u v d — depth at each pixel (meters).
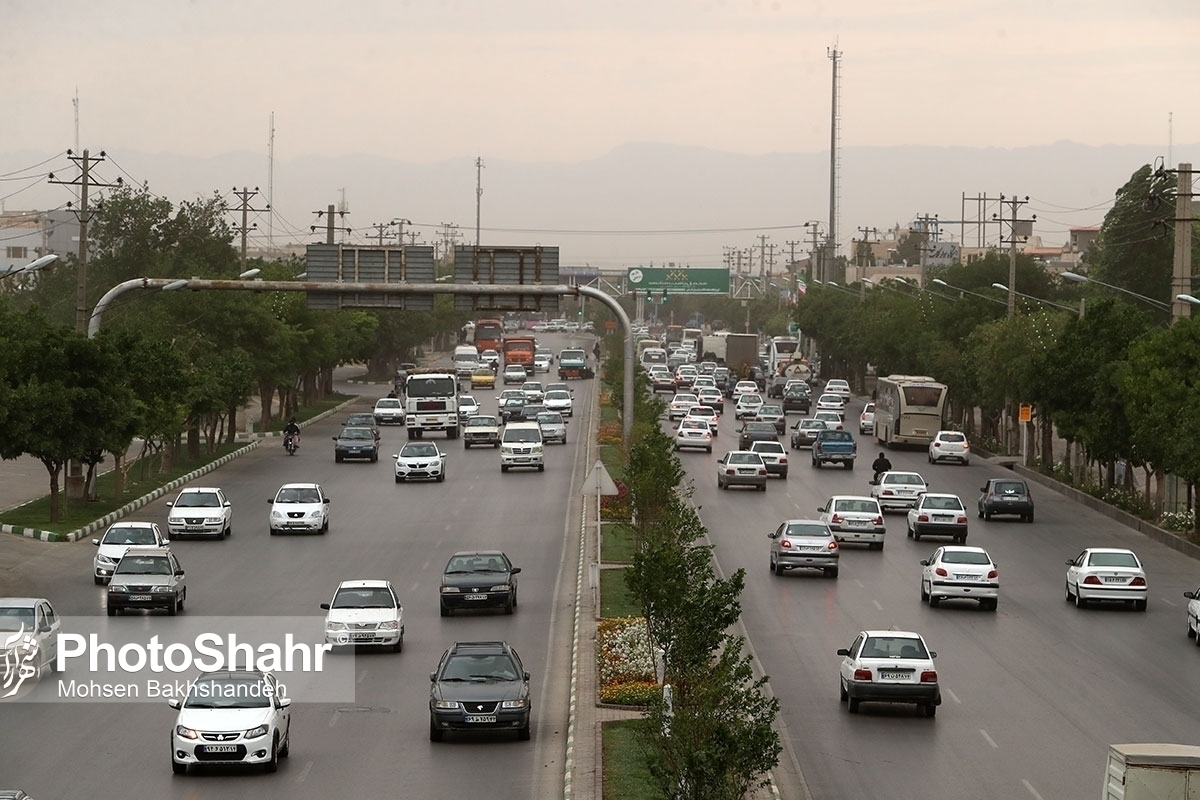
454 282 81.31
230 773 37.22
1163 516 90.62
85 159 96.69
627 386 89.50
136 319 115.56
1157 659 53.28
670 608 41.25
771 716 29.62
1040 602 66.19
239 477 112.00
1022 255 184.00
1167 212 168.38
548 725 43.16
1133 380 88.62
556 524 87.75
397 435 147.12
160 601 59.09
